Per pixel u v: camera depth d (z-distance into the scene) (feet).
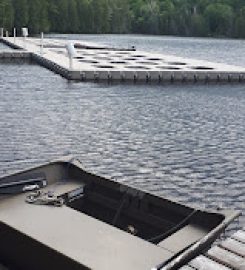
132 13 536.42
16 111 89.25
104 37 444.55
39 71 157.17
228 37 534.37
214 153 68.18
